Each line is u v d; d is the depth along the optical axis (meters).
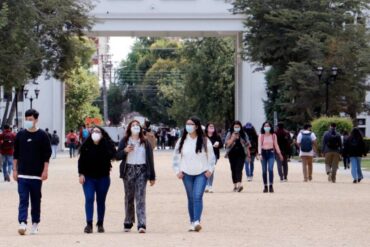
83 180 26.58
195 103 136.38
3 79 57.00
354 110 90.50
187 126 26.88
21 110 110.75
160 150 128.50
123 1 106.56
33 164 26.17
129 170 26.59
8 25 55.78
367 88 88.25
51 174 61.00
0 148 53.38
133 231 26.72
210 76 133.88
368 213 31.89
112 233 26.12
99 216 26.73
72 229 27.48
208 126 44.03
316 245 22.42
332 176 52.28
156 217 30.83
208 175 26.80
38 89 105.56
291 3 89.62
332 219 29.67
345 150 51.94
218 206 34.84
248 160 50.44
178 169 26.97
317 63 83.75
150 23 107.06
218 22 107.50
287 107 88.94
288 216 30.80
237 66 111.56
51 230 27.23
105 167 26.62
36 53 61.16
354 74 85.25
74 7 81.81
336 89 86.06
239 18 107.06
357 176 51.75
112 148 26.73
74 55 81.12
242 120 109.81
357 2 88.12
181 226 28.00
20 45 57.84
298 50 86.12
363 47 83.94
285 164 52.75
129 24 106.50
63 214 32.03
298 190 44.56
